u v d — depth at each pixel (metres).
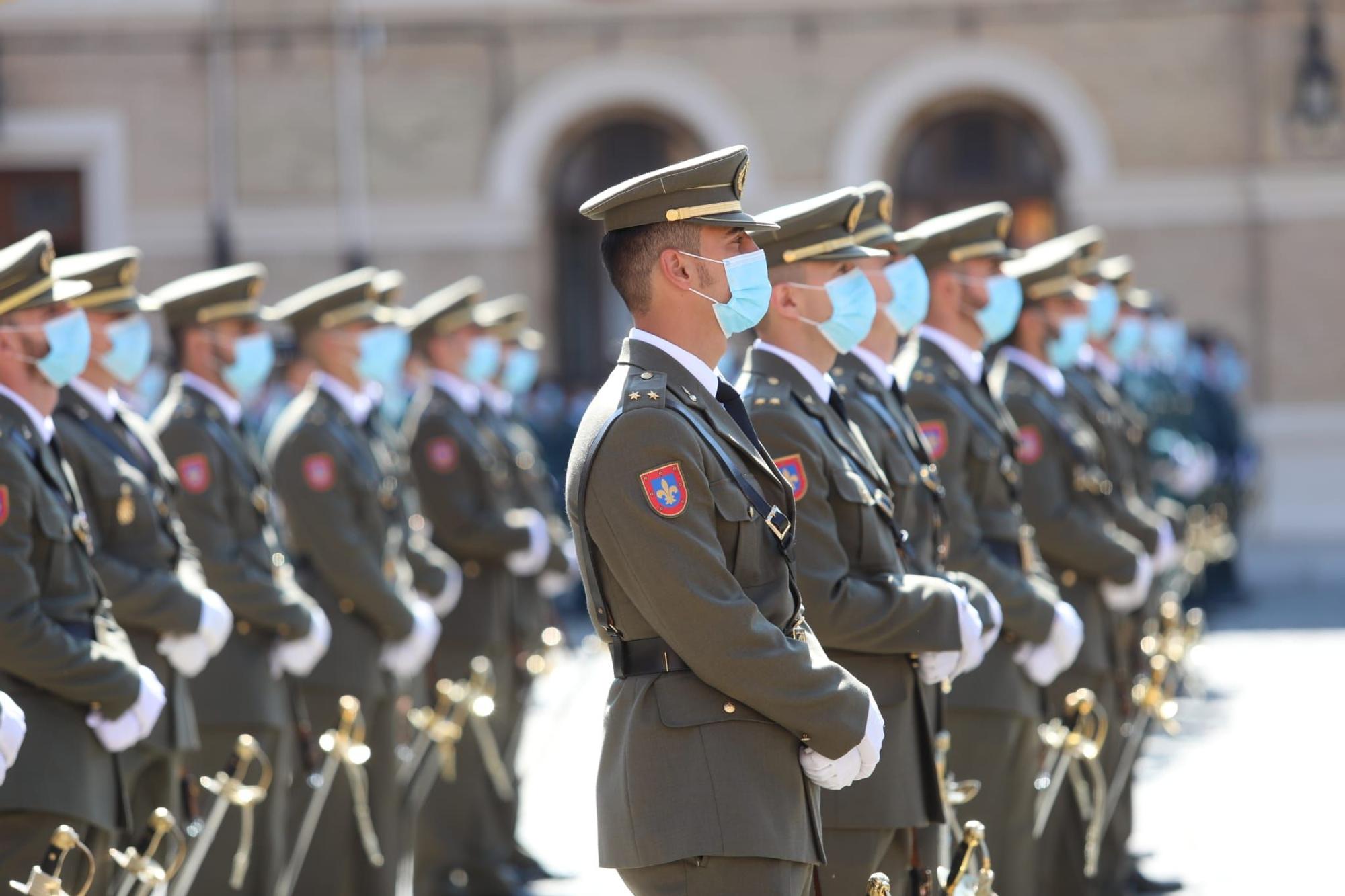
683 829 11.13
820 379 13.98
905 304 15.50
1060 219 56.44
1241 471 44.22
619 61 56.31
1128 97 55.53
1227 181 55.19
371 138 56.50
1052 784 19.36
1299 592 46.72
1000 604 16.88
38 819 14.22
